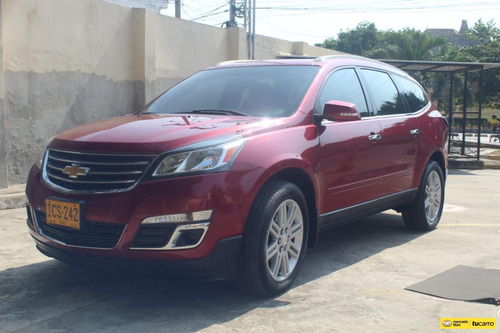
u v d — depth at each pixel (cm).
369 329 354
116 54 1016
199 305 393
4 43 810
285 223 414
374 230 653
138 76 1060
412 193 609
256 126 414
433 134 648
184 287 432
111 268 368
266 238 388
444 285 441
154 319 367
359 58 581
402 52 3053
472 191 1052
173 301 401
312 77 492
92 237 374
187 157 364
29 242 560
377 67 600
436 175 662
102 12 978
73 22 920
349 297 413
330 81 506
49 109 889
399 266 497
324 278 460
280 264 413
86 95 956
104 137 388
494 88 3878
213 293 418
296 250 430
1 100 787
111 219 362
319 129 461
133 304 395
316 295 417
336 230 650
